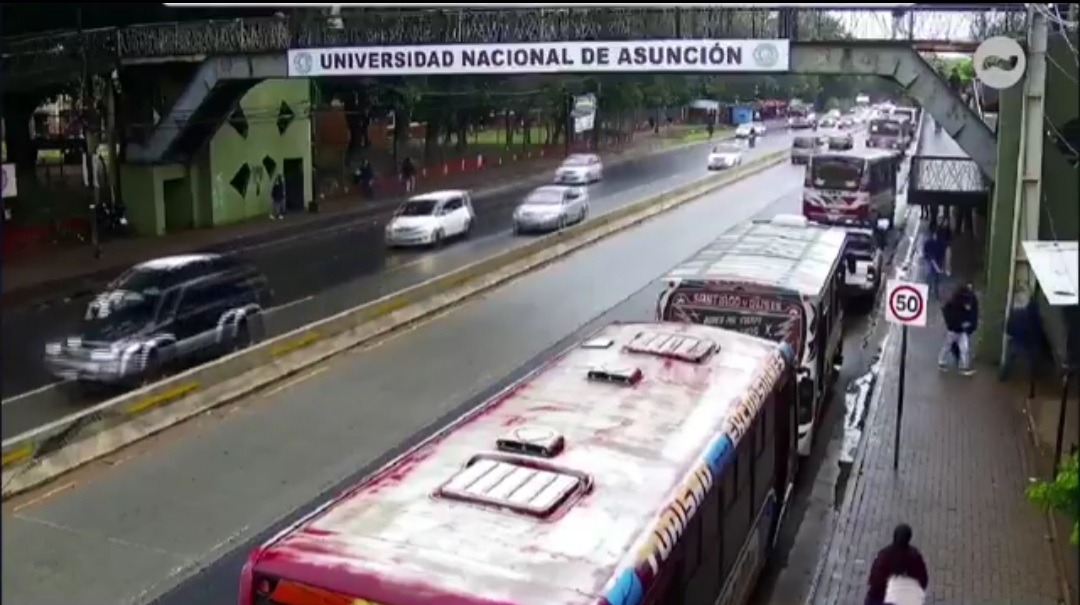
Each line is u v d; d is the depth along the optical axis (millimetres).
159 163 35938
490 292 27219
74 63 33188
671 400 9289
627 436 8312
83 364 17938
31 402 17547
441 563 6105
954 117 23609
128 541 12203
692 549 7523
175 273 20094
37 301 26156
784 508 12305
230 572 11578
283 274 29469
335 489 13883
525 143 65500
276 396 17875
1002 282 19781
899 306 14609
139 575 11422
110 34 33594
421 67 28359
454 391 18359
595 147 68875
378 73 28859
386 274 29750
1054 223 19594
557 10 26609
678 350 10688
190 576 11453
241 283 20922
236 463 14734
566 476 7332
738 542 9344
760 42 24781
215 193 38719
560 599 5793
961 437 15898
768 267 16109
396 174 52500
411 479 7289
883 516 13047
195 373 16891
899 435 15078
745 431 9188
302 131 43625
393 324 22797
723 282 14930
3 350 21016
